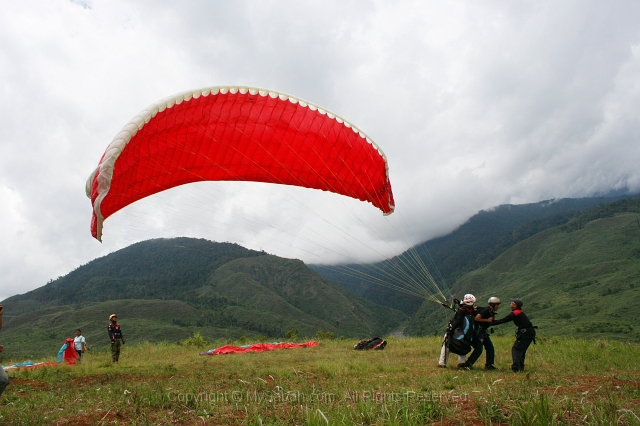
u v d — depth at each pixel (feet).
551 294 477.36
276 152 34.99
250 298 568.41
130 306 477.77
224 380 27.94
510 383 23.72
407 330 366.22
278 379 27.37
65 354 48.96
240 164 35.76
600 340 45.78
